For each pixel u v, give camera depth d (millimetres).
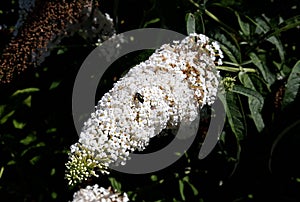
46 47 709
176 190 766
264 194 750
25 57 696
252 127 707
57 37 723
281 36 733
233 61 664
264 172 740
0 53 703
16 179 804
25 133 799
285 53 715
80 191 639
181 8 687
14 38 692
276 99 685
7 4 716
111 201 643
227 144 720
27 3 687
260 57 692
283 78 692
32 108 790
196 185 765
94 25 720
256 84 674
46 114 789
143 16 720
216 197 762
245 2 691
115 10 713
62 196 790
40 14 678
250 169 740
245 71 668
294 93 652
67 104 776
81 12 705
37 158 797
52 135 793
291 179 740
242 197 754
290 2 696
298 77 650
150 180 766
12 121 798
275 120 689
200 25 656
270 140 706
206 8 694
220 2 688
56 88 772
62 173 793
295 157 722
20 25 695
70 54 756
